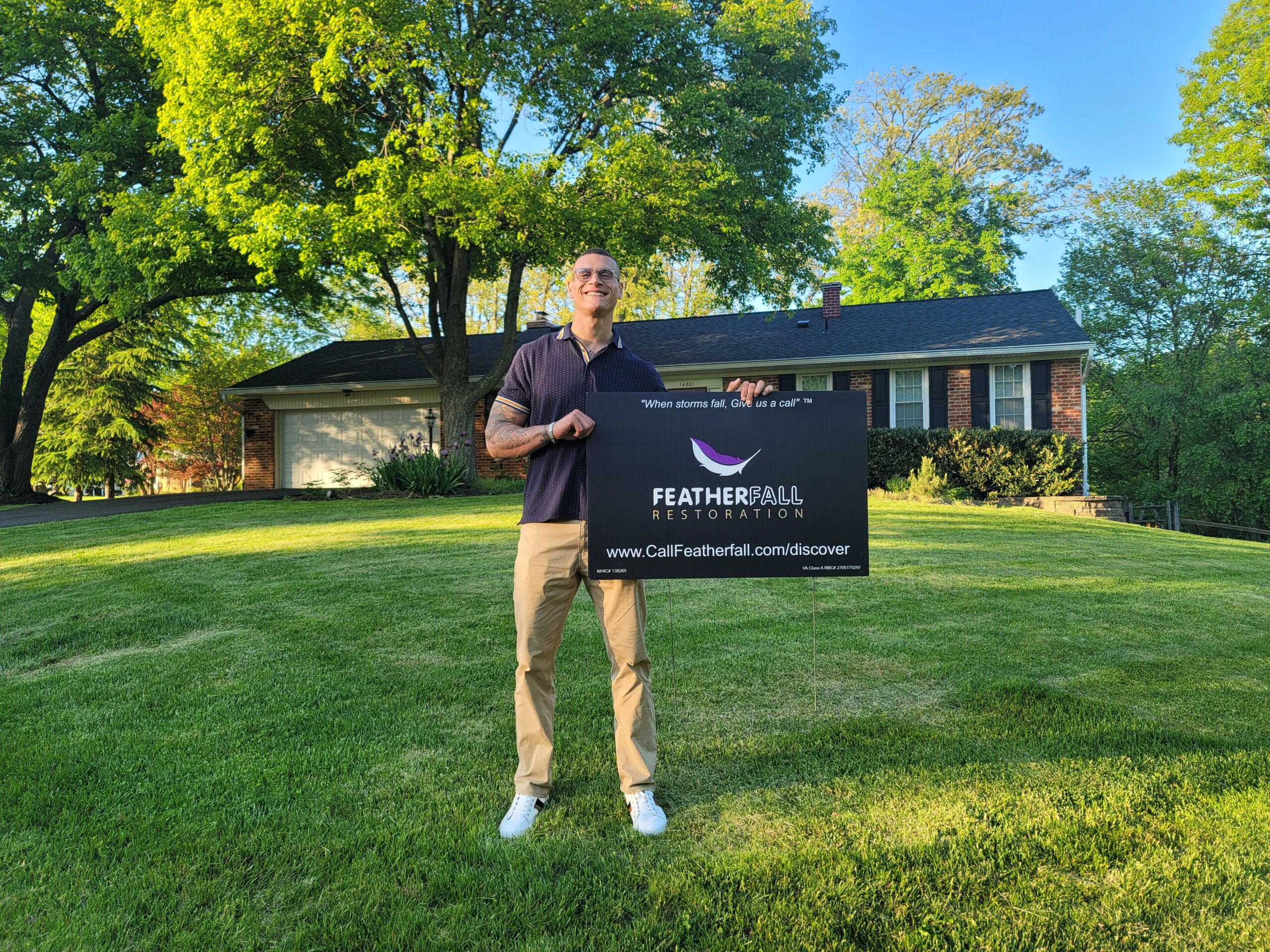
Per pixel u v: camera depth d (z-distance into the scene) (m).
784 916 1.74
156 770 2.58
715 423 2.32
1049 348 14.27
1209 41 20.23
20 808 2.30
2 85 14.95
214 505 11.83
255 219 10.79
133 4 12.09
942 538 7.71
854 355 15.50
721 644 4.04
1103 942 1.64
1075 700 3.07
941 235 26.84
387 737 2.85
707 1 14.41
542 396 2.32
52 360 16.77
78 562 6.99
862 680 3.44
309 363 19.81
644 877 1.91
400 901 1.82
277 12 10.70
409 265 12.55
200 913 1.79
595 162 11.34
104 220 12.58
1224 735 2.76
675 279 32.41
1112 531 8.84
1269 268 20.83
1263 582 5.71
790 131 13.59
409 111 11.97
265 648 4.05
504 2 12.12
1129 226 22.69
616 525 2.28
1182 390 20.39
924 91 31.94
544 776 2.25
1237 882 1.83
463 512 10.05
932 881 1.87
